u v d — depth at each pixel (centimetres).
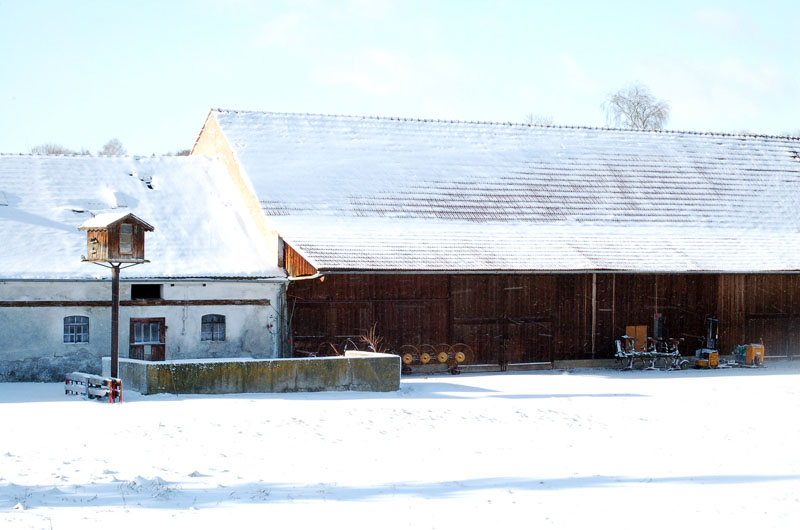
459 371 3120
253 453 1609
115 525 1067
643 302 3378
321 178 3391
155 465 1476
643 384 2833
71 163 3362
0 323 2709
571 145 3912
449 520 1156
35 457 1504
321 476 1436
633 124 6944
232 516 1139
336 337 3030
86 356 2788
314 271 2884
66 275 2762
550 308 3259
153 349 2861
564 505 1262
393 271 2906
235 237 3172
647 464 1620
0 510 1130
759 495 1362
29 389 2438
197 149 4012
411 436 1833
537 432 1930
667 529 1153
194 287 2917
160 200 3288
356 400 2255
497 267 3050
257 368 2338
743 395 2594
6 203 3061
